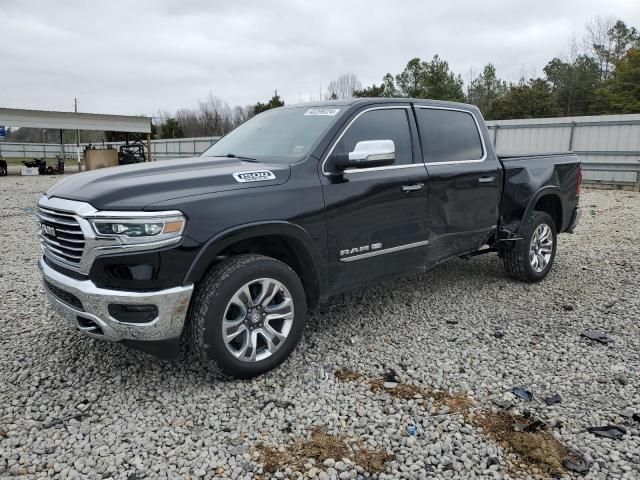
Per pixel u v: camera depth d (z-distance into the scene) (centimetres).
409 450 271
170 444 276
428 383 342
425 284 568
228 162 374
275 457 265
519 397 324
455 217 472
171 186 311
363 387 337
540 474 252
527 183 545
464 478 250
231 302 320
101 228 292
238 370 330
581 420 299
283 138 408
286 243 362
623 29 4544
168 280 299
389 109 429
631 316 466
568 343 407
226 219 315
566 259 688
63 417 303
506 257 562
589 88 4397
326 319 460
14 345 401
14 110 2669
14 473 253
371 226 397
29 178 2522
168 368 361
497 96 4666
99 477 250
